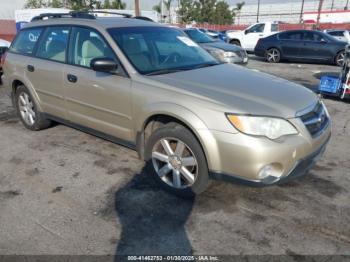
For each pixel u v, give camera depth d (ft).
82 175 11.84
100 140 14.99
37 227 9.04
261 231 8.82
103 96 11.57
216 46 32.73
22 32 15.96
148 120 10.55
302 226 9.01
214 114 8.93
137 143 11.10
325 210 9.70
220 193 10.57
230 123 8.72
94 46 12.07
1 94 24.17
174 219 9.34
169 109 9.61
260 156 8.50
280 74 35.73
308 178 11.54
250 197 10.36
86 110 12.57
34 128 16.10
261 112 8.77
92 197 10.45
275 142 8.62
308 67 41.73
